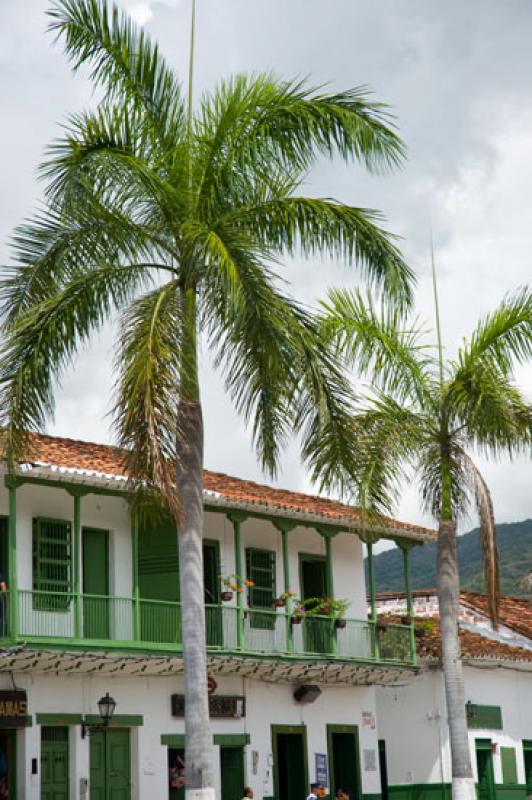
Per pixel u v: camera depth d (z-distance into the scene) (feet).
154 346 51.65
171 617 76.79
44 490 74.54
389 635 93.15
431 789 97.45
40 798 70.90
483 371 72.59
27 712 70.95
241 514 82.28
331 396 57.88
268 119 56.75
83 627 73.61
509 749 103.35
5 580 71.31
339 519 88.74
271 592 88.79
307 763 88.94
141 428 50.44
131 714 77.15
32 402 55.06
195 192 56.80
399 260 56.08
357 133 55.72
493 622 72.13
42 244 58.29
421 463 75.56
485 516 73.15
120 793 75.87
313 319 56.29
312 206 55.77
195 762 53.88
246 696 84.94
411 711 99.45
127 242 57.21
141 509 55.88
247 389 55.62
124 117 56.54
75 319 55.72
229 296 51.31
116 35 56.75
